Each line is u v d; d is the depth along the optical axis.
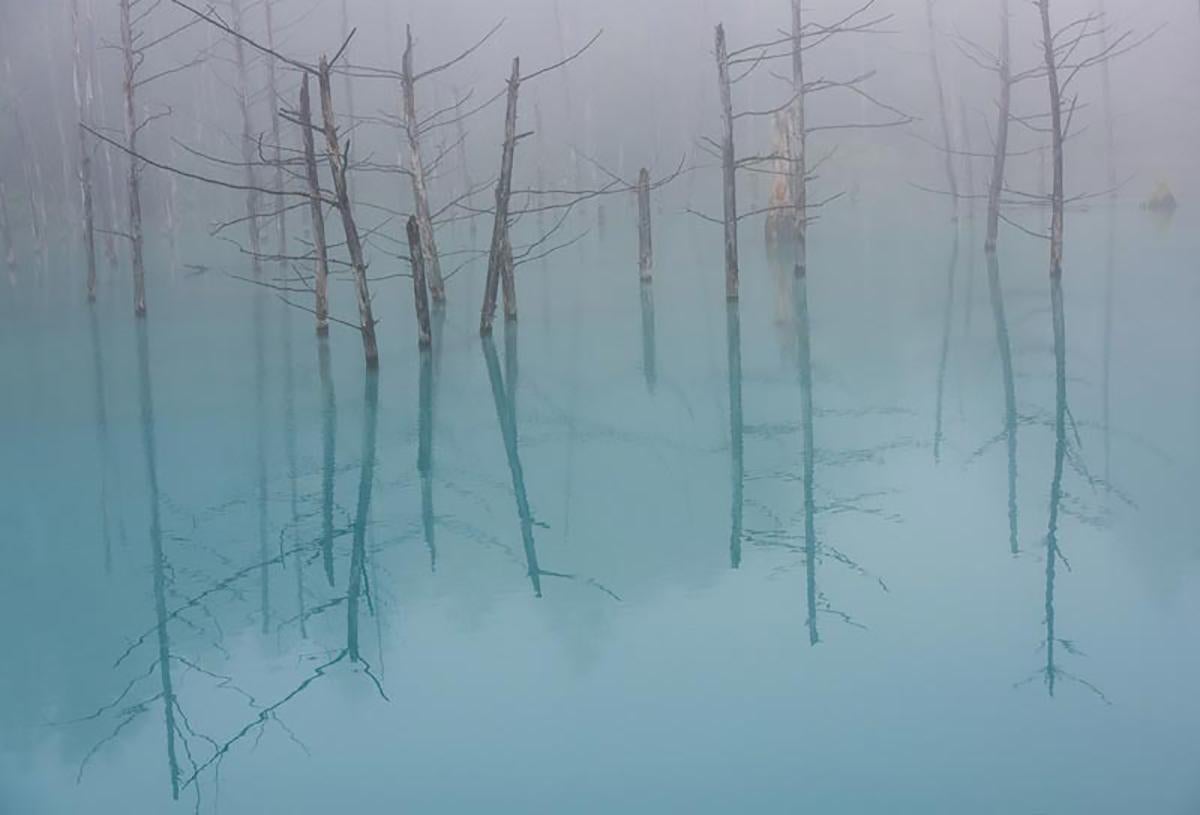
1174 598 8.20
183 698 7.55
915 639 7.75
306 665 7.93
